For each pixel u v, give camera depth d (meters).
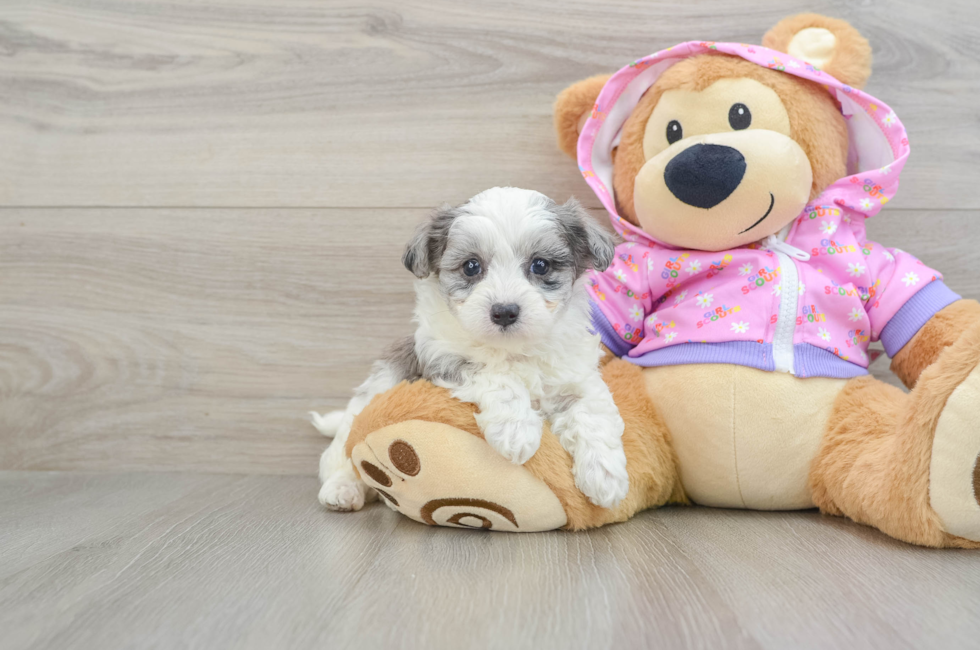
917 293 1.87
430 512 1.69
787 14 2.24
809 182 1.86
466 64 2.33
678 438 1.88
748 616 1.16
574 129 2.16
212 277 2.41
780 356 1.80
